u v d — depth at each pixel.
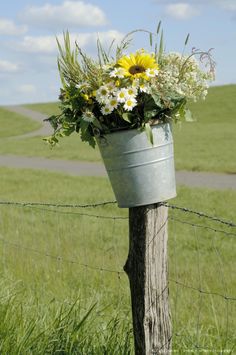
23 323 5.12
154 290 4.11
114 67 3.90
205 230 14.12
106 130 3.98
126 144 3.97
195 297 8.05
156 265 4.10
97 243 11.94
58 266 8.98
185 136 50.59
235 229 14.41
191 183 25.44
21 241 11.30
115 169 4.05
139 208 4.09
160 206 4.10
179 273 9.68
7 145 51.75
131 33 4.04
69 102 3.95
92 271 9.04
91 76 3.91
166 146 4.04
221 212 17.08
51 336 4.87
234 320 6.81
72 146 47.16
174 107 3.93
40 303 5.93
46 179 27.30
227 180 25.89
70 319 5.19
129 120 3.87
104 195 21.47
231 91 85.94
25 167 35.44
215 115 71.88
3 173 30.56
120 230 13.89
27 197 21.62
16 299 6.08
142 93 3.87
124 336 4.89
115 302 6.75
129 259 4.16
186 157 35.06
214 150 38.62
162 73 3.86
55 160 38.47
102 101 3.79
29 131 74.62
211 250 12.00
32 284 7.52
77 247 11.00
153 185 4.02
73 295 6.46
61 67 4.03
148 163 3.99
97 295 6.34
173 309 7.16
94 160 37.19
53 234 12.48
